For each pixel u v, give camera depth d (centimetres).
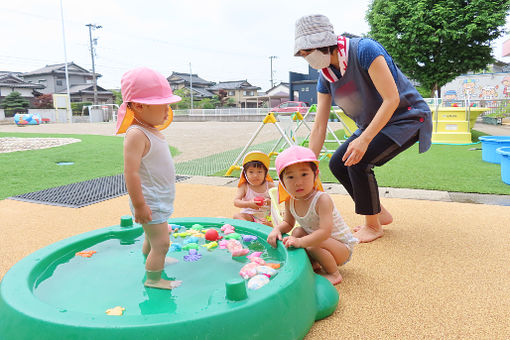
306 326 157
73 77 4934
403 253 251
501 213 336
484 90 2427
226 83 5762
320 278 193
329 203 206
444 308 180
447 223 312
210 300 154
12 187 490
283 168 200
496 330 161
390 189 444
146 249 215
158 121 185
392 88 233
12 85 4025
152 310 157
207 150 919
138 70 181
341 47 238
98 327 128
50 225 329
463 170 552
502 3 1433
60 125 2659
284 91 4728
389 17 1558
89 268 202
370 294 195
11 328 138
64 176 573
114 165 685
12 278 170
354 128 833
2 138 1340
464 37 1460
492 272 219
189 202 411
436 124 927
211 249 231
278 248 221
